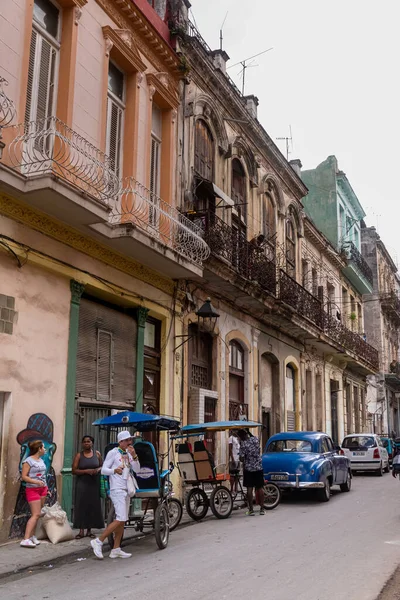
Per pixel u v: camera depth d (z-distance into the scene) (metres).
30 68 10.45
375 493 16.16
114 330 12.42
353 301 35.44
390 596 6.05
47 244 10.26
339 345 27.17
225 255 15.79
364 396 36.66
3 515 8.87
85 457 9.67
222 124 17.86
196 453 11.66
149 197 13.56
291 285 20.89
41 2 10.88
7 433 9.11
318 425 26.88
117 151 12.93
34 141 9.59
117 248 12.01
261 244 19.12
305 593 6.16
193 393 15.37
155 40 14.08
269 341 21.05
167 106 14.92
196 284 15.75
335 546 8.65
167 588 6.43
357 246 38.12
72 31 11.19
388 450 28.17
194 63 16.28
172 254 12.80
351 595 6.07
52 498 9.69
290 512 12.52
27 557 7.96
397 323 48.25
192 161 15.83
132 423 9.73
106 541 9.22
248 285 17.22
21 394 9.49
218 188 16.58
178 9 15.80
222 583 6.61
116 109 12.99
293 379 23.98
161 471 9.29
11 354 9.37
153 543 9.07
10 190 9.18
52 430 9.98
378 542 8.94
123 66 13.24
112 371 12.20
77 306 11.00
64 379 10.51
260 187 20.77
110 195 10.80
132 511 11.30
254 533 9.87
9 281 9.51
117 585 6.61
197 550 8.50
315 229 27.09
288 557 7.92
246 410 18.67
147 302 13.41
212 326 16.56
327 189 33.25
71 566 7.61
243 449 12.30
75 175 9.92
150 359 13.85
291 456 14.26
